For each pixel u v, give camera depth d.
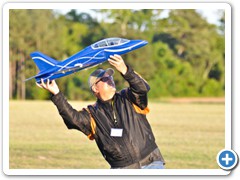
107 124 26.05
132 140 25.86
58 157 50.78
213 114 105.81
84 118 26.17
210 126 82.75
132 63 187.38
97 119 26.12
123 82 164.88
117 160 26.03
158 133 72.44
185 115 102.81
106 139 26.00
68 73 27.30
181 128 79.25
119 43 27.38
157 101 162.62
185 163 47.09
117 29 195.88
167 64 196.62
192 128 79.56
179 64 198.00
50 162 47.66
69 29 199.88
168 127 80.50
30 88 183.25
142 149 25.92
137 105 26.08
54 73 26.84
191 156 51.66
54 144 60.53
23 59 188.38
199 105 136.62
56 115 102.06
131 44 27.34
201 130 77.06
